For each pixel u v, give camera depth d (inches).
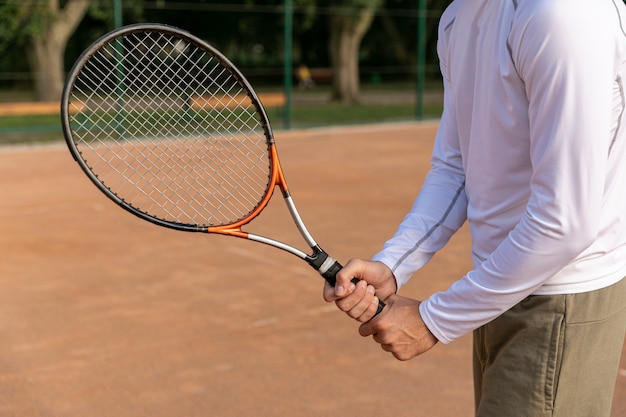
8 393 130.4
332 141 484.7
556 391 62.6
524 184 61.3
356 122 582.9
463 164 69.1
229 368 140.1
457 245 225.1
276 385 133.2
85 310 170.6
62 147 456.1
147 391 131.2
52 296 180.1
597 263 61.3
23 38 557.9
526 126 59.2
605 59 53.9
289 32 537.6
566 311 61.1
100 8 638.5
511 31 57.3
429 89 878.4
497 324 64.0
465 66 64.2
